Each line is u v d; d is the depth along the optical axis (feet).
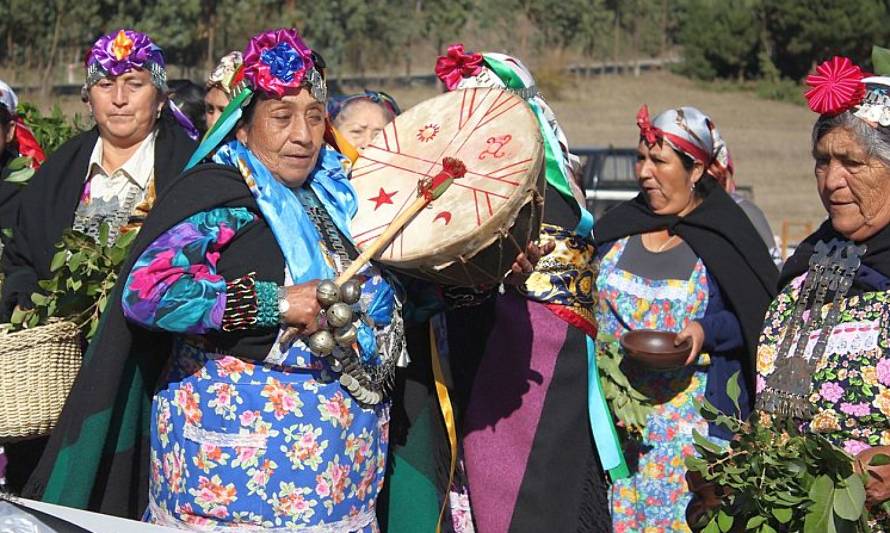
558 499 14.40
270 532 11.75
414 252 12.00
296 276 11.80
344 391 12.05
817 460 11.57
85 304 13.84
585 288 14.83
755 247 17.12
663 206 17.52
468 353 14.73
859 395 11.80
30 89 98.37
